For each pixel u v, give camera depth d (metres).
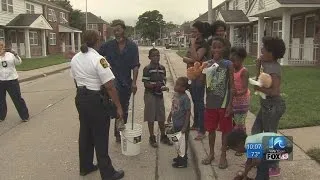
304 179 5.06
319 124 7.71
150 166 6.23
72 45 52.91
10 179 5.76
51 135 8.12
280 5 20.59
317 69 19.36
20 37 39.16
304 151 6.11
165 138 7.27
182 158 6.12
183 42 94.44
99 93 5.30
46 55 43.41
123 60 6.77
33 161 6.52
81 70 5.27
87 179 5.72
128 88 6.91
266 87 4.69
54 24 50.16
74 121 9.41
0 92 9.37
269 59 4.69
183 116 6.00
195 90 6.99
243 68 5.89
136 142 6.62
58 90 15.38
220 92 5.52
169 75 20.97
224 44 5.59
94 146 5.70
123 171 5.79
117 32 6.69
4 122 9.41
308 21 23.52
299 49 24.20
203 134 7.02
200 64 6.34
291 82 14.12
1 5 35.19
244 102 5.91
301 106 9.38
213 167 5.66
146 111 7.08
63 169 6.12
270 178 5.09
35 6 44.16
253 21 33.31
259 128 5.09
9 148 7.25
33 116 10.10
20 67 25.39
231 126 5.55
